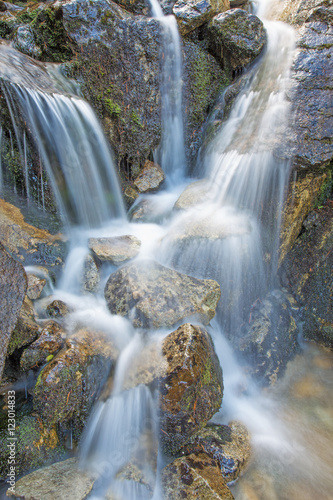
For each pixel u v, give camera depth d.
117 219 5.02
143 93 5.05
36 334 2.98
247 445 2.96
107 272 3.94
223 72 5.79
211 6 5.34
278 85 4.69
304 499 2.64
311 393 3.59
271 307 4.12
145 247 4.23
